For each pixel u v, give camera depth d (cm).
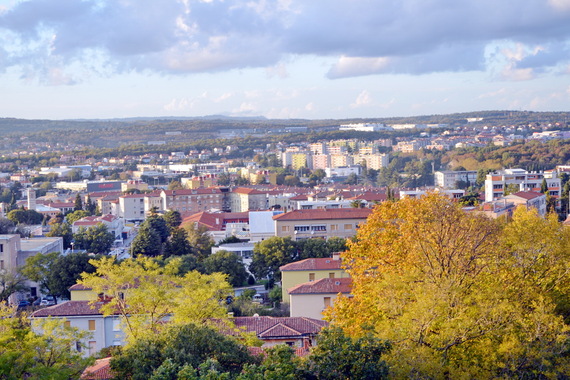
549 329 5778
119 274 8412
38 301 16512
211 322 7888
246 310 12438
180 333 5925
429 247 6500
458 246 6450
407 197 7506
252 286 17638
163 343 5984
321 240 18525
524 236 6744
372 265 7056
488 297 5772
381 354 5353
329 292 11488
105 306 8431
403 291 6006
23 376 6266
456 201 7475
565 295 6575
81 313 10719
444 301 5591
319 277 13625
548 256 6638
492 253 6488
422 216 6881
